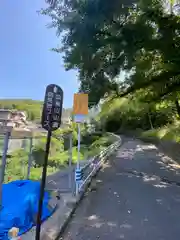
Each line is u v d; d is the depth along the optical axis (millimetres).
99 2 7156
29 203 6719
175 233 5441
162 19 8656
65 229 5656
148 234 5375
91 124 49281
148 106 20500
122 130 58375
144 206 7375
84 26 7727
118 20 7965
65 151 23719
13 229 4914
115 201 7898
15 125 8625
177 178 11789
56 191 8289
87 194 8766
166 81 12539
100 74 10648
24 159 16594
